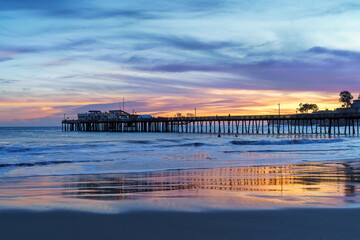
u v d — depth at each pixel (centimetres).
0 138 6794
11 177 1480
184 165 1994
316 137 6456
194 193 1039
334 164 2042
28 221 685
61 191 1101
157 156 2522
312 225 662
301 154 2766
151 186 1216
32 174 1599
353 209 791
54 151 2822
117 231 623
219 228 641
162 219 701
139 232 618
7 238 586
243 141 4156
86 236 597
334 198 939
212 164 2047
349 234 609
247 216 726
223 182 1319
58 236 597
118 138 6569
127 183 1297
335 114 7125
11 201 897
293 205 833
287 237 592
